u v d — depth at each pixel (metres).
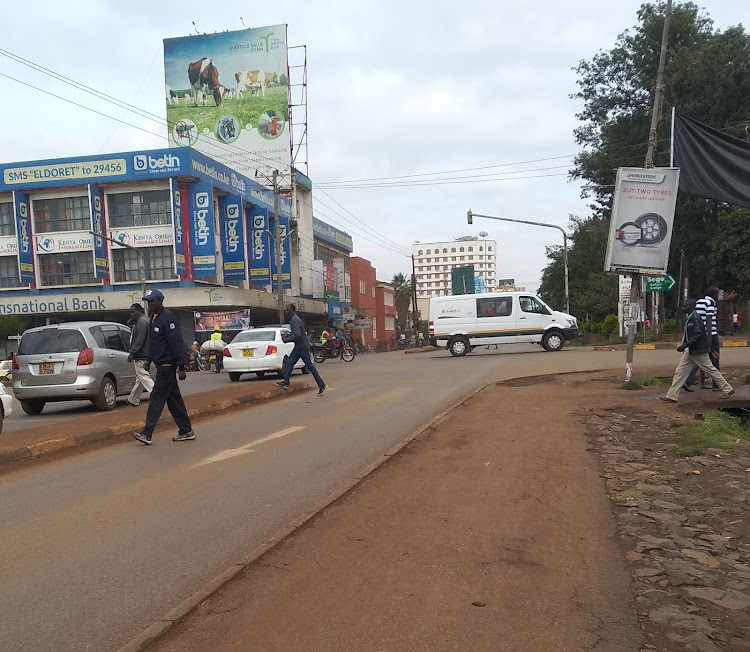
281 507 5.68
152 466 7.37
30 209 39.97
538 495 5.86
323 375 20.16
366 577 4.06
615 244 12.66
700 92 31.77
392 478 6.59
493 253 160.12
